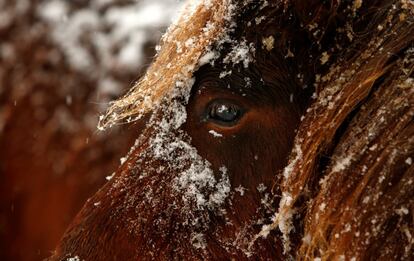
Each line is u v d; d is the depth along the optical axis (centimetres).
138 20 596
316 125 271
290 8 278
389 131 253
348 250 257
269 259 289
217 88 281
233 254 287
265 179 285
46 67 615
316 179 277
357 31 270
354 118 266
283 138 282
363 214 255
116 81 581
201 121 285
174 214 289
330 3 271
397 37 259
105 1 617
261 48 279
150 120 301
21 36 630
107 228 296
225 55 279
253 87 279
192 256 287
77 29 614
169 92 290
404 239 250
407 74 254
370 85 259
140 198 293
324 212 266
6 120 626
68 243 306
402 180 249
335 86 269
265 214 286
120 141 571
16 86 624
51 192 608
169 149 290
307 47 278
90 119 589
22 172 622
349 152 261
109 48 595
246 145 284
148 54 570
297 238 288
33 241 632
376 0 267
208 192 287
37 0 636
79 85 598
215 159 286
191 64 281
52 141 607
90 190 588
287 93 280
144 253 289
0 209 639
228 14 281
